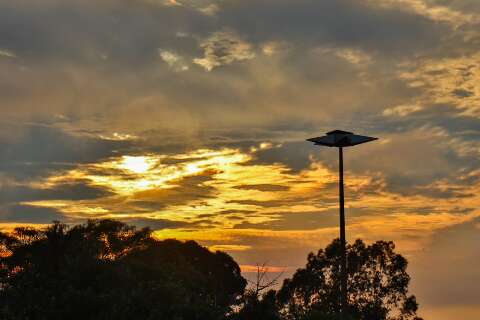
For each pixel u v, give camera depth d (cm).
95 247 4300
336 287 5047
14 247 4106
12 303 2759
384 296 5075
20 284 2892
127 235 4862
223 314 2880
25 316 2677
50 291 2850
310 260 5153
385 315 5006
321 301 5044
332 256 5119
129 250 4850
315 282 5078
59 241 4081
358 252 5119
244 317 3005
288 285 5084
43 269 3594
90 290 2772
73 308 2717
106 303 2741
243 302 3033
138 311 2745
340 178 4106
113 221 4866
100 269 3098
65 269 3102
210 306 2877
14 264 4056
